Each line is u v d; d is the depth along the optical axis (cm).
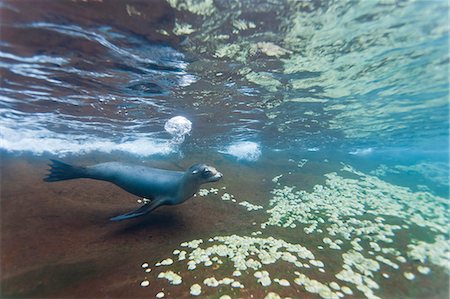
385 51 236
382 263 175
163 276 138
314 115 436
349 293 140
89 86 271
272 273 148
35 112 337
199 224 206
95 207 218
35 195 223
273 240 187
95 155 410
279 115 420
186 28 189
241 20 185
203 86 290
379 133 612
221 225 210
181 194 188
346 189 351
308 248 184
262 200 282
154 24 182
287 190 325
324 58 245
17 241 158
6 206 197
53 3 158
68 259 148
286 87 312
